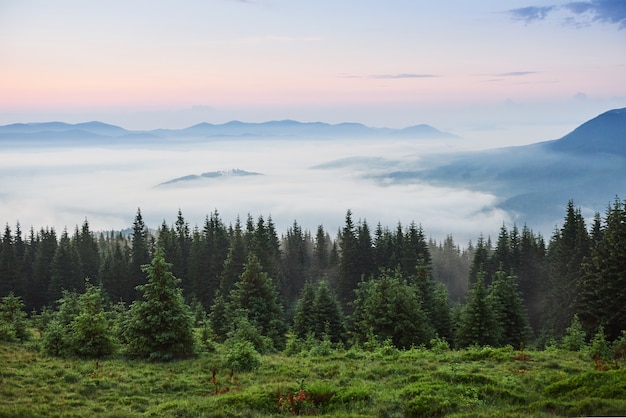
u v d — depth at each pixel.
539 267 81.12
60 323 28.70
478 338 37.12
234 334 32.44
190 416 16.33
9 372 20.62
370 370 21.61
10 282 75.12
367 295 47.47
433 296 49.00
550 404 15.30
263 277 47.59
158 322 25.67
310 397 17.78
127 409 17.34
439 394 17.09
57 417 15.73
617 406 14.38
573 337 30.30
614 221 45.50
